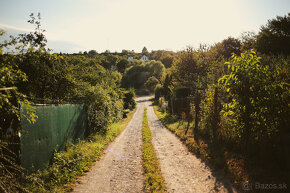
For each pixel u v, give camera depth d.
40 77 9.37
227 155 6.82
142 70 90.38
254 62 6.33
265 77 6.19
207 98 10.20
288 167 4.92
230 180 5.45
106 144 11.20
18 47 6.13
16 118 4.98
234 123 6.89
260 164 5.51
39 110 6.14
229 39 40.44
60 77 10.52
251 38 37.44
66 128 8.62
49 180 5.55
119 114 22.11
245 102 6.24
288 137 5.12
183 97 22.00
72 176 6.07
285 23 27.70
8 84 5.11
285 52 26.91
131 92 44.16
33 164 5.72
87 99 12.38
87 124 12.03
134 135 14.51
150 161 7.56
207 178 5.78
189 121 15.20
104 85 16.12
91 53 134.75
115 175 6.36
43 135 6.39
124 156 8.66
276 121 5.74
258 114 6.10
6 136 4.76
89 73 15.45
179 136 12.29
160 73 85.31
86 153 8.20
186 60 33.03
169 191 5.09
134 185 5.57
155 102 52.69
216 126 8.67
